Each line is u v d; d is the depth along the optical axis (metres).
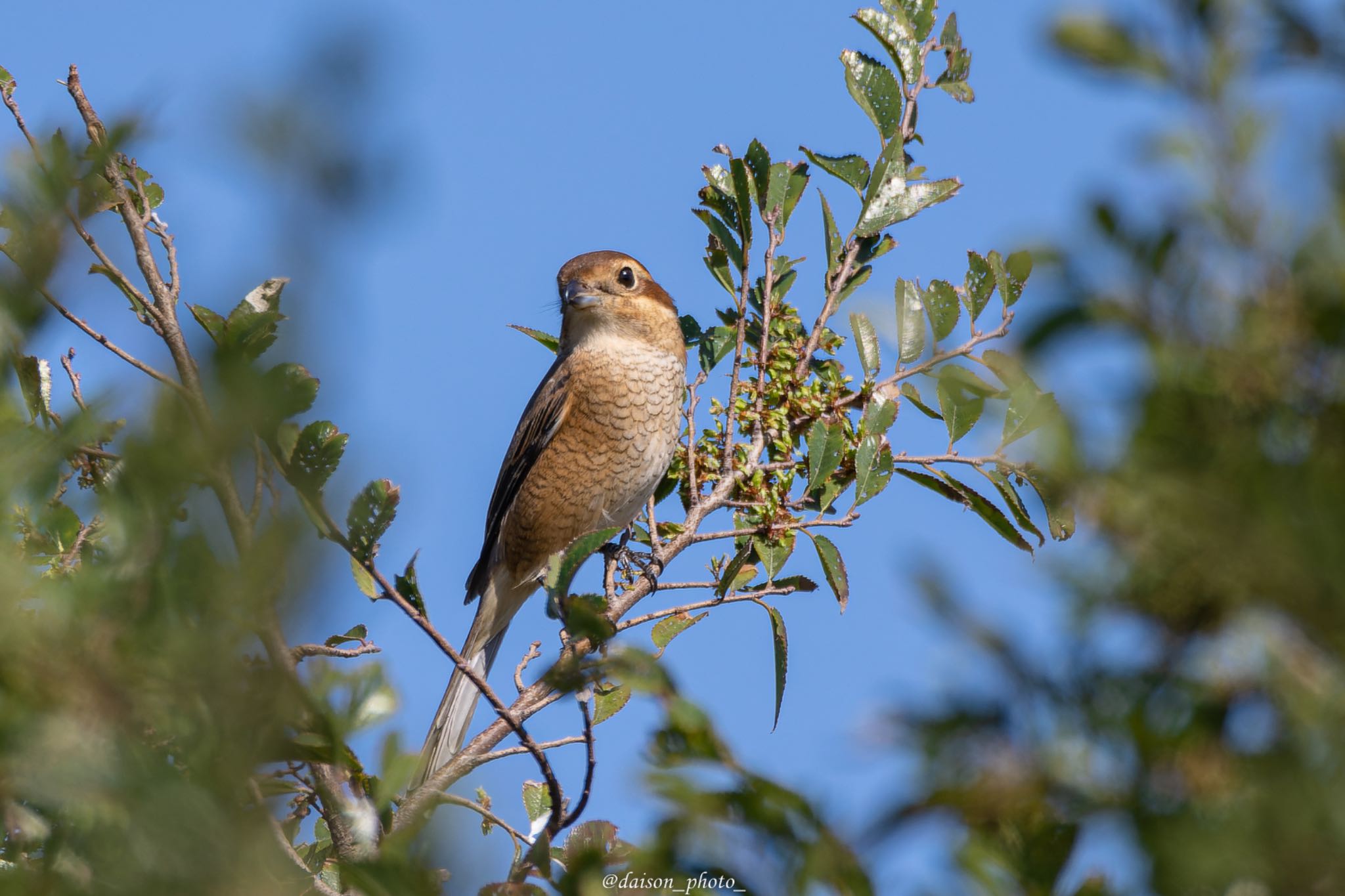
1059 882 2.81
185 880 2.93
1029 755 2.57
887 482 8.38
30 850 3.90
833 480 9.05
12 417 3.59
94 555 4.12
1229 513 2.35
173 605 3.05
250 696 3.09
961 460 8.01
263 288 3.74
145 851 2.95
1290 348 2.50
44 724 2.96
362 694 4.00
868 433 8.43
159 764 2.99
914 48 9.62
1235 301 2.64
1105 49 2.83
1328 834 2.28
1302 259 2.57
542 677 4.12
